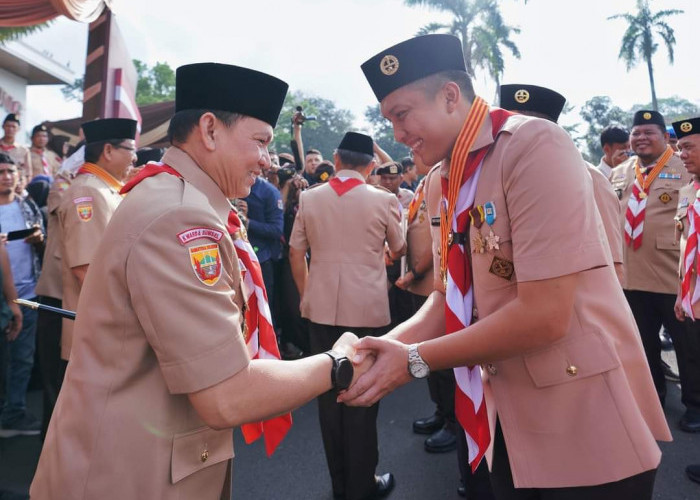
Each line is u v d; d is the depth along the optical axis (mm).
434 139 1476
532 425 1404
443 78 1430
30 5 3990
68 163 3746
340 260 3045
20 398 3730
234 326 1132
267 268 4809
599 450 1346
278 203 4840
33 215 3967
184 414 1182
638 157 4352
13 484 2924
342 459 2816
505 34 20891
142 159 4082
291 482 2996
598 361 1361
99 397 1139
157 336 1083
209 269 1124
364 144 3162
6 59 12914
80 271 2758
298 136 6566
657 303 3928
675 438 3443
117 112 5379
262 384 1153
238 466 3188
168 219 1111
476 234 1446
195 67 1278
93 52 5250
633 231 4008
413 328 1775
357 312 3000
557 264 1263
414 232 3693
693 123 3246
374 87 1504
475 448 1478
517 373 1425
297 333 5250
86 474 1114
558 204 1271
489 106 1503
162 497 1133
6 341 3277
